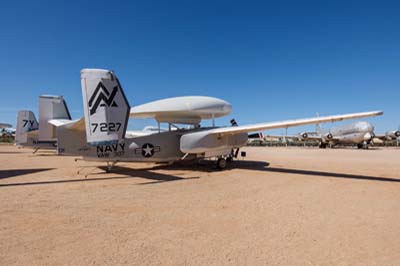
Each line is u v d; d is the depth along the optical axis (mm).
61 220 3812
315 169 10117
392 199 5176
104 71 7273
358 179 7680
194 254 2703
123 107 7535
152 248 2852
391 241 3051
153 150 9430
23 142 20609
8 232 3316
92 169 10016
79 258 2604
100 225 3604
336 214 4152
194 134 9211
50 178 7852
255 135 13148
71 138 8273
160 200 5078
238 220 3844
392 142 50000
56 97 12688
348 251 2775
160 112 9391
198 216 4047
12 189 6148
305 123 8219
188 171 9484
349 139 35406
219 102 10070
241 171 9516
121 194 5613
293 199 5188
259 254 2703
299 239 3113
